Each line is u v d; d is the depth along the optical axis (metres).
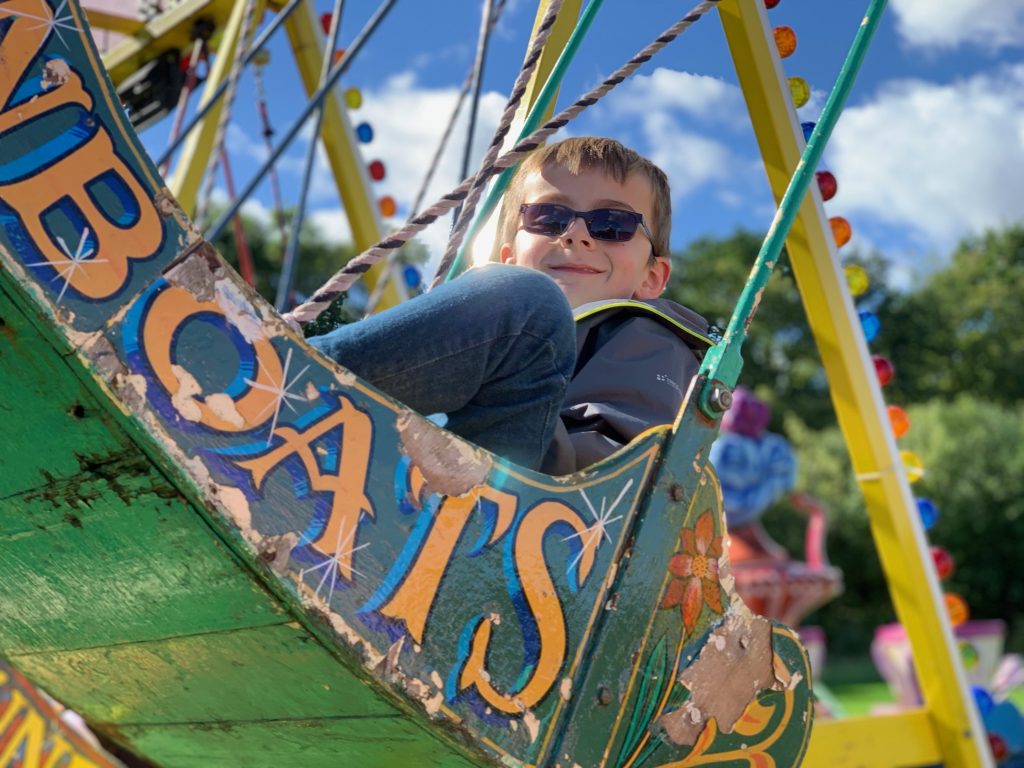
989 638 7.59
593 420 1.60
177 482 1.02
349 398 1.12
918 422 20.52
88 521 1.12
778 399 24.86
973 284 27.83
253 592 1.07
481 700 1.14
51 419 1.03
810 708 1.57
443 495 1.16
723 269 26.56
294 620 1.07
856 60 1.67
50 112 1.03
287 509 1.06
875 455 2.90
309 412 1.10
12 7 1.03
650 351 1.69
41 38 1.04
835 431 21.70
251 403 1.07
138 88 4.63
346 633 1.06
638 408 1.62
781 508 19.70
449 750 1.16
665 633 1.35
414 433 1.16
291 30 4.27
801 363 25.44
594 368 1.65
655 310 1.75
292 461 1.07
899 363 27.28
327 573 1.06
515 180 2.09
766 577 10.64
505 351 1.34
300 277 22.86
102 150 1.04
